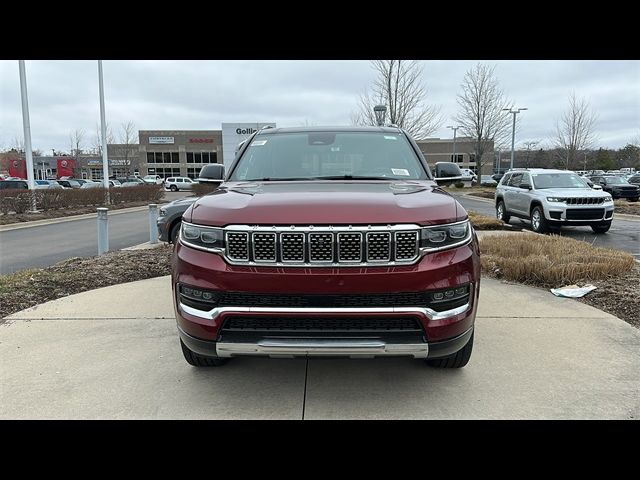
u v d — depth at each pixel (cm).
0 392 324
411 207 278
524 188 1378
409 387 327
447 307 274
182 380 341
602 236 1237
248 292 267
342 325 267
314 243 264
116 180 5097
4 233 1368
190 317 281
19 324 464
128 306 523
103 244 878
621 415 290
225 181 403
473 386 328
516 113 3859
